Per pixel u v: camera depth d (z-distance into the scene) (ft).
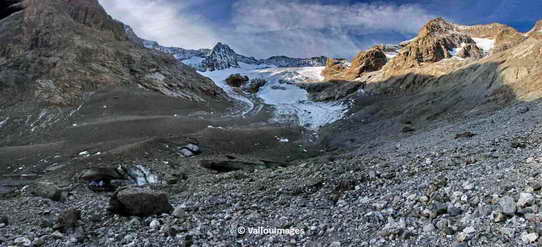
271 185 76.69
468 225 35.78
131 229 52.34
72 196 89.56
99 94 315.78
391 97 392.68
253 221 52.60
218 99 428.15
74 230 53.47
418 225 39.70
